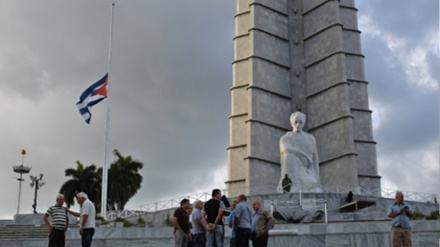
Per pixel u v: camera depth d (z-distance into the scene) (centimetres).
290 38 5403
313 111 5112
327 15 5209
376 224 2550
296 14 5456
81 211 1756
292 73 5294
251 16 5228
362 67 5238
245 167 4797
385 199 3803
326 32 5172
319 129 5012
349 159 4678
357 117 5075
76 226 2833
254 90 4962
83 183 6725
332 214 3353
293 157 4056
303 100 5216
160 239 2256
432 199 3984
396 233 1662
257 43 5128
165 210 3775
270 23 5294
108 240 2256
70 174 6794
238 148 5025
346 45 5291
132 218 3828
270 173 4831
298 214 3195
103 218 3584
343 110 4841
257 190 4681
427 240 2075
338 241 2128
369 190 4719
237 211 1593
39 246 2241
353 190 4572
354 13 5412
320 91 5072
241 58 5312
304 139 4119
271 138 4944
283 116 5119
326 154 4894
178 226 1599
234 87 5244
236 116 5147
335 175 4762
